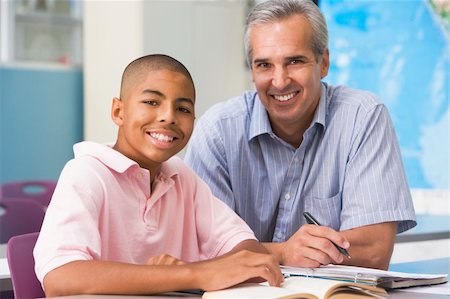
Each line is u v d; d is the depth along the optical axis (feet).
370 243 6.22
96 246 4.59
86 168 4.90
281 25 6.04
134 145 5.07
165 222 5.27
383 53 12.38
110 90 14.96
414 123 12.10
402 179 6.44
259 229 6.84
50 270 4.35
